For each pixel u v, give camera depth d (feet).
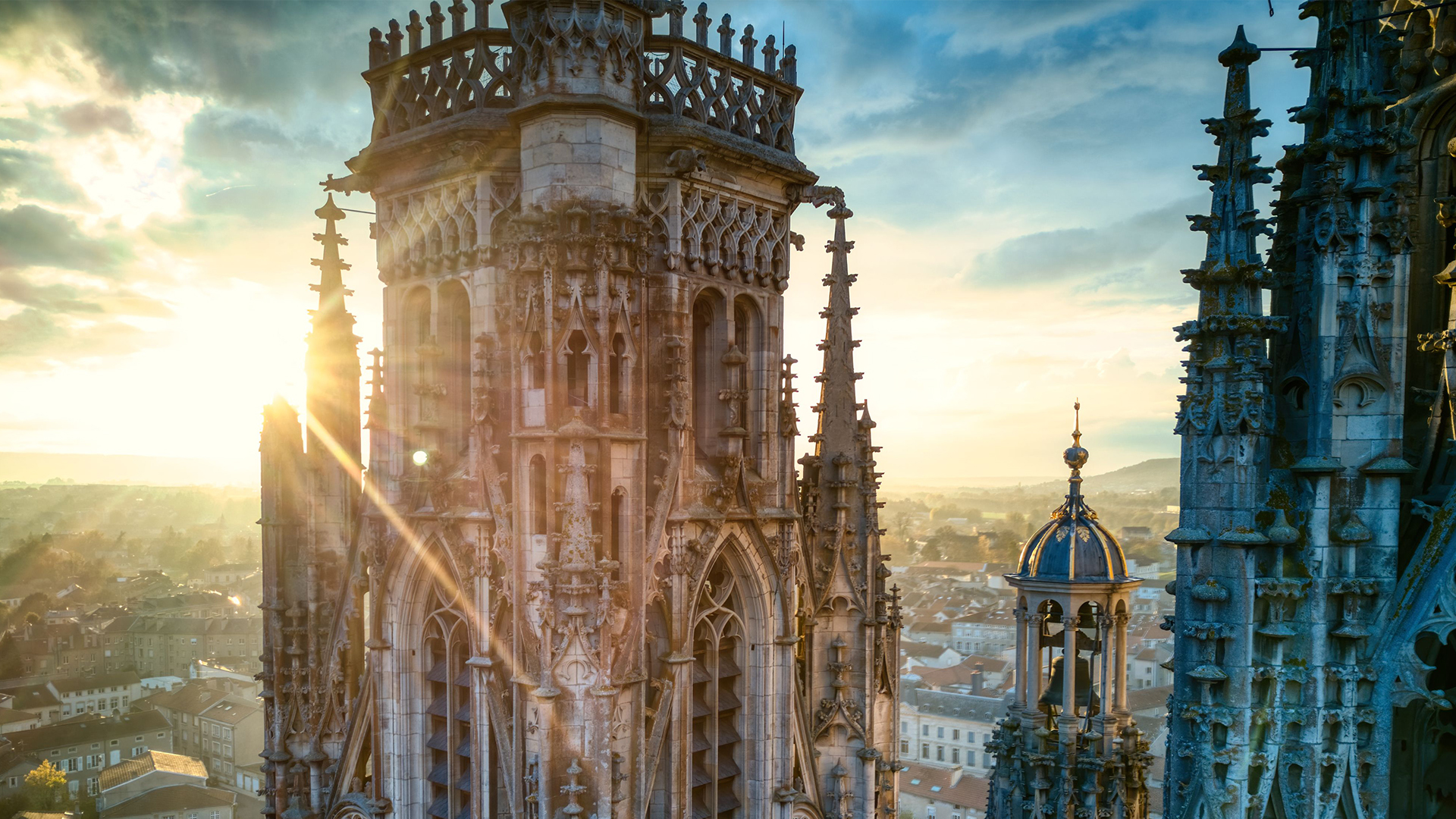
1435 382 68.44
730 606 109.70
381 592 106.63
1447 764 63.82
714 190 105.60
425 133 102.53
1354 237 62.08
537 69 91.76
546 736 85.20
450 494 101.30
